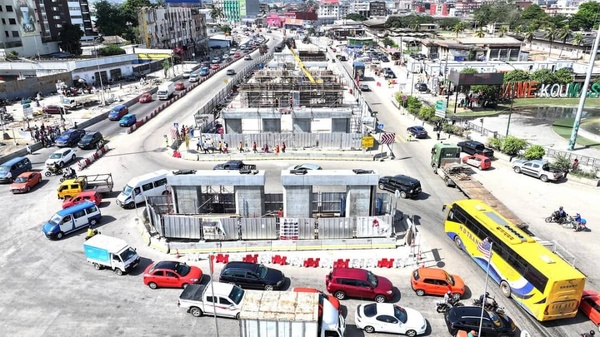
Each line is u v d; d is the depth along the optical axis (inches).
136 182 1508.4
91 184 1632.6
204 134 2089.1
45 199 1594.5
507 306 1015.6
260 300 850.1
